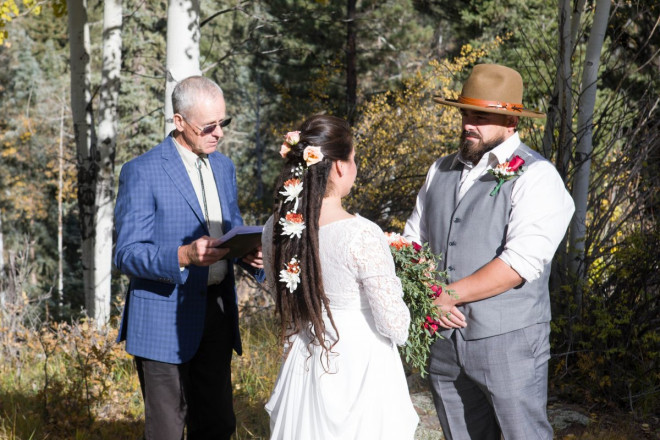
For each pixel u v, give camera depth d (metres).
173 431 3.10
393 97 14.95
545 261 2.71
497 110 2.77
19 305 6.89
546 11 14.23
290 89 18.53
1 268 8.57
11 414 4.32
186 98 3.00
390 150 10.81
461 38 18.11
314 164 2.31
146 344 3.05
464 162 2.94
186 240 3.07
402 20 18.33
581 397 4.70
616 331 4.62
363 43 18.77
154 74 20.33
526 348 2.78
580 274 5.04
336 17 17.02
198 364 3.24
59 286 21.58
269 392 4.67
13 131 23.56
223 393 3.29
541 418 2.83
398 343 2.35
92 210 7.80
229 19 20.52
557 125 5.33
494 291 2.71
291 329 2.47
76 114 7.82
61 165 22.00
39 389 4.79
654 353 4.57
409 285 2.60
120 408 4.41
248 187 22.75
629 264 4.89
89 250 7.81
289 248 2.34
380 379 2.35
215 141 3.08
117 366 4.97
